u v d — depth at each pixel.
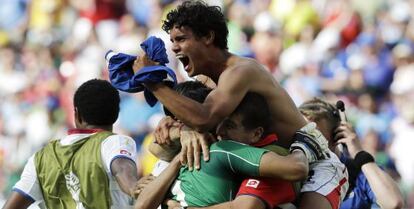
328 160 17.19
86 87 18.75
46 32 55.56
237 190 15.48
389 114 40.69
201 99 15.95
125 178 17.33
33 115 49.72
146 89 15.35
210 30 15.84
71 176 18.00
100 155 17.84
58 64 53.06
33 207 21.42
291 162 14.98
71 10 55.38
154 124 43.47
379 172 19.92
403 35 43.72
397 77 41.88
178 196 15.71
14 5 57.75
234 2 48.16
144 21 51.34
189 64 16.02
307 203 16.47
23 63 54.38
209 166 15.45
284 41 45.91
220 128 15.66
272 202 15.27
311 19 46.00
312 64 44.09
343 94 42.50
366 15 45.09
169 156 16.84
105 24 52.88
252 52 46.28
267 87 15.90
